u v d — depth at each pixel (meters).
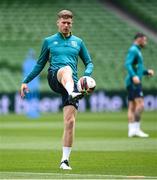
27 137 45.78
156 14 105.00
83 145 38.88
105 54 98.94
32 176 22.67
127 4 106.19
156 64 99.25
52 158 30.86
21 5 104.50
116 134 48.78
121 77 95.38
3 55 96.12
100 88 93.31
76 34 101.56
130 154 32.81
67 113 25.59
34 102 75.38
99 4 106.62
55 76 25.77
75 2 106.38
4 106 83.88
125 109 87.94
